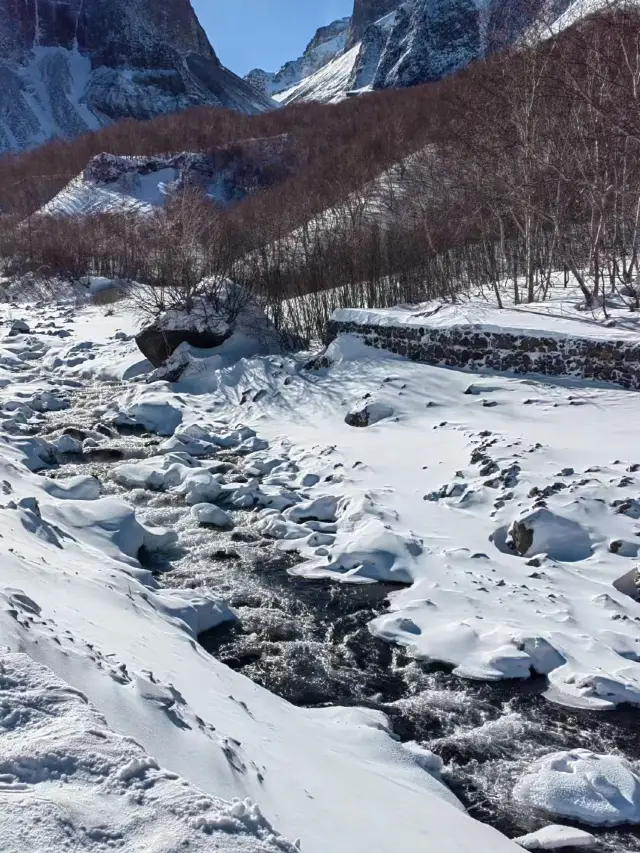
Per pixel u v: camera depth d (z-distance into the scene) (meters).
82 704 2.74
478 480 8.29
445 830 3.26
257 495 8.66
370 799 3.32
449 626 5.75
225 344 14.18
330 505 8.26
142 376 14.86
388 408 10.66
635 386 9.90
